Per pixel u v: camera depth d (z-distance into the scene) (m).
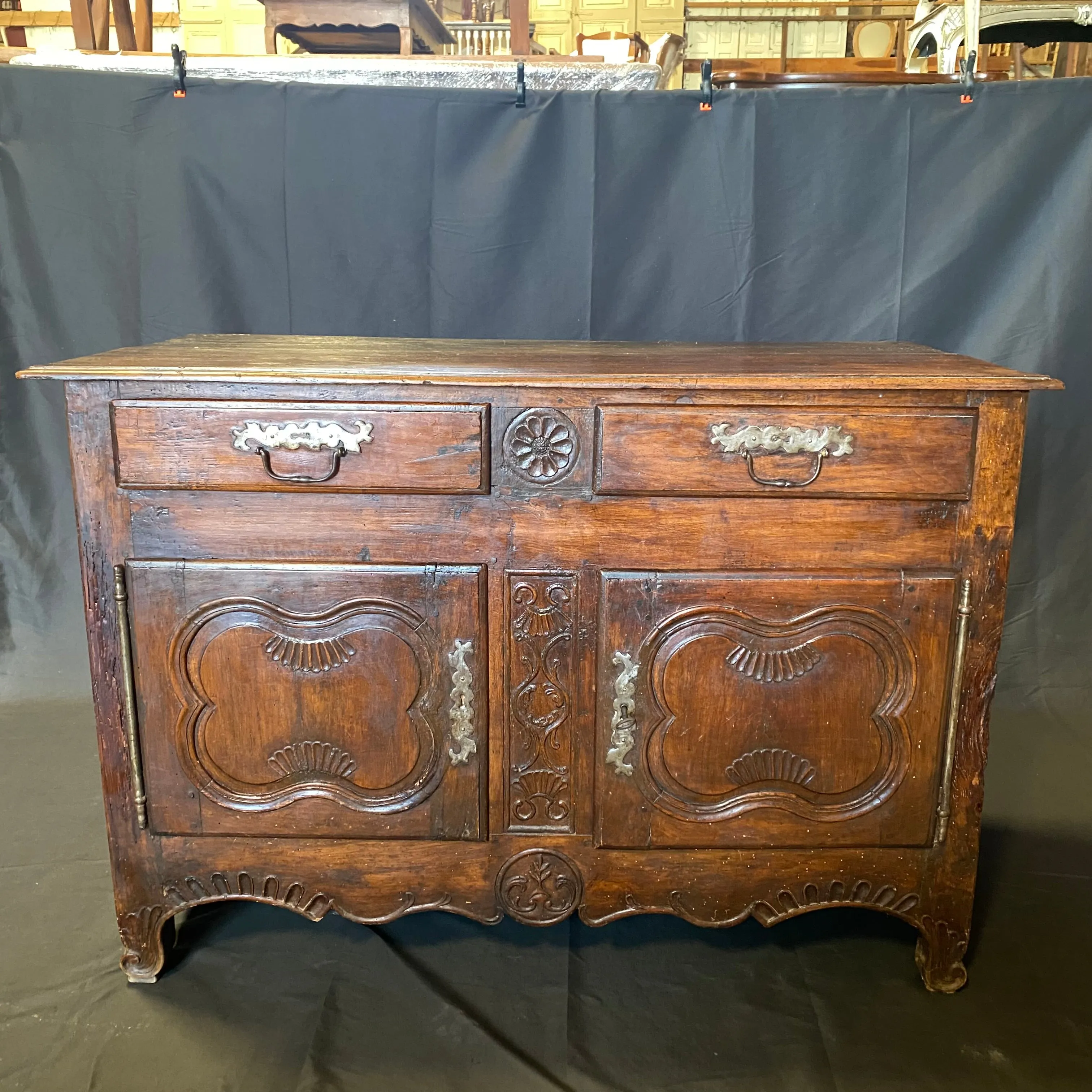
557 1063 1.34
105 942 1.58
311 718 1.40
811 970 1.55
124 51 2.65
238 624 1.37
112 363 1.35
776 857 1.46
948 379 1.28
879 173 2.13
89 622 1.38
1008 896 1.73
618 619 1.37
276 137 2.12
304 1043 1.37
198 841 1.46
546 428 1.31
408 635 1.37
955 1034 1.41
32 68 2.06
